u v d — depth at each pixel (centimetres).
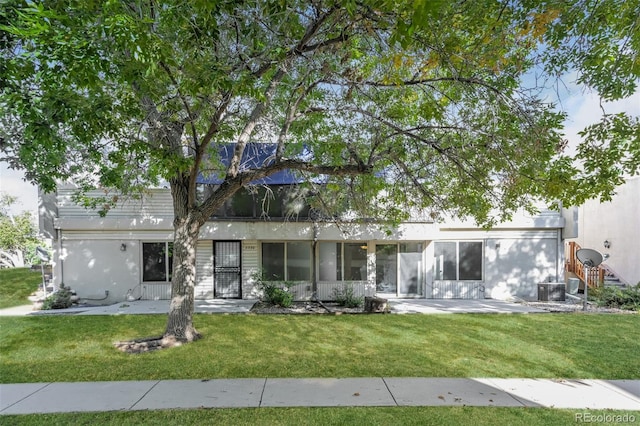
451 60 580
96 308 1215
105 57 448
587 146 667
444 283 1445
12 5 378
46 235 1332
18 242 2839
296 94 821
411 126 877
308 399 507
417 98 828
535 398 517
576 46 591
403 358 688
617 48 563
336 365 646
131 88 604
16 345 768
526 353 723
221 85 483
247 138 842
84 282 1367
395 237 1380
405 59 677
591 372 623
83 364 650
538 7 552
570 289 1494
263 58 602
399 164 828
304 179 1093
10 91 462
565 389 551
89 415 458
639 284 1334
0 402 497
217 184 1288
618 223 1677
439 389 546
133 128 691
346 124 925
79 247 1369
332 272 1441
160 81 545
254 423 439
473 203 915
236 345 764
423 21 283
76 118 544
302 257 1445
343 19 563
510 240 1452
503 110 658
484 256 1449
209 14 451
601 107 615
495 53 570
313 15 614
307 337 833
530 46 615
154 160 670
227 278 1429
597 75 588
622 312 1155
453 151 757
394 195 1006
